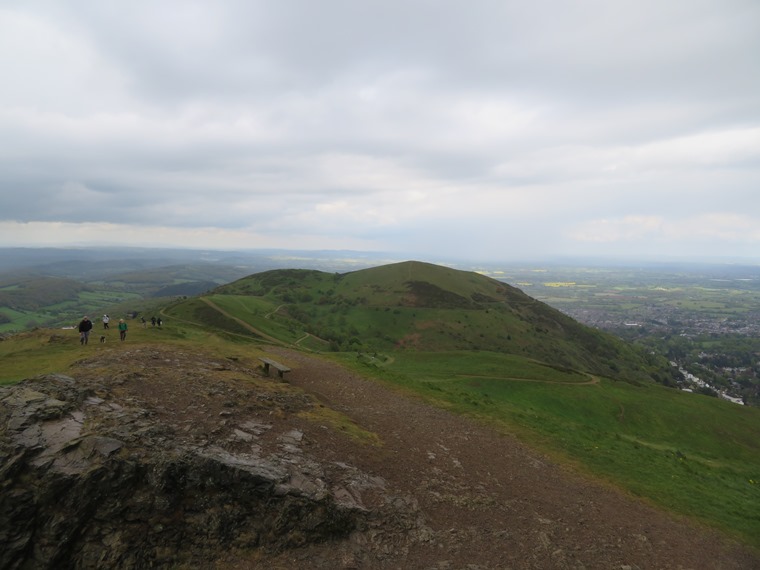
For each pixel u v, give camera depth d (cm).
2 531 1099
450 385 5691
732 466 4325
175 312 11494
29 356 2722
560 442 2727
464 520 1588
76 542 1157
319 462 1650
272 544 1294
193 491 1321
